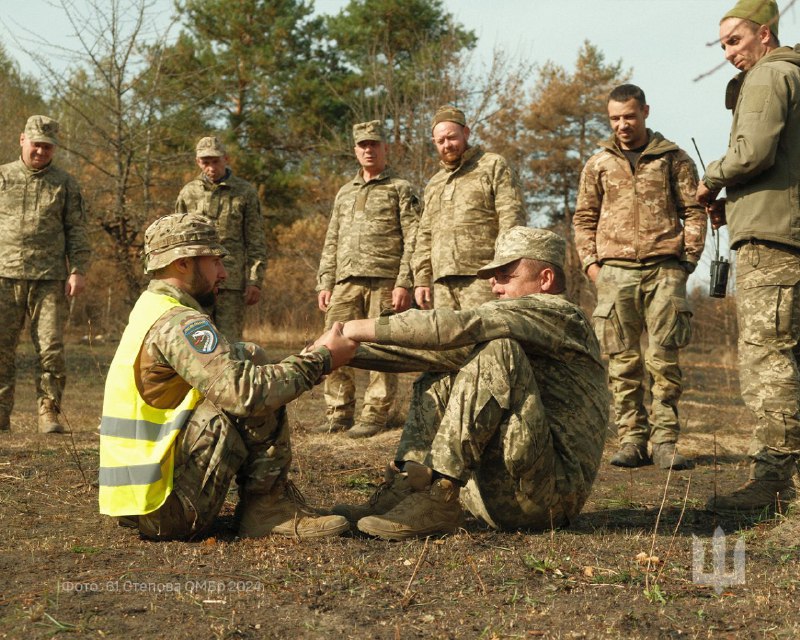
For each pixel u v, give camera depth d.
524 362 3.12
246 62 23.80
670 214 5.44
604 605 2.48
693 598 2.56
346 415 6.84
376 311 6.59
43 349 6.48
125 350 3.09
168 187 18.38
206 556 2.95
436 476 3.21
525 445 3.08
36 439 6.02
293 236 23.64
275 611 2.41
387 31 22.66
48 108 22.55
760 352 3.90
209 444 3.04
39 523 3.52
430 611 2.43
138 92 16.94
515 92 18.31
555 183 31.36
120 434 3.06
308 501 4.11
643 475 5.13
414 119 17.69
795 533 3.33
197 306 3.18
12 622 2.31
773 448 3.91
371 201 6.60
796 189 3.81
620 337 5.54
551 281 3.34
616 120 5.54
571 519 3.39
